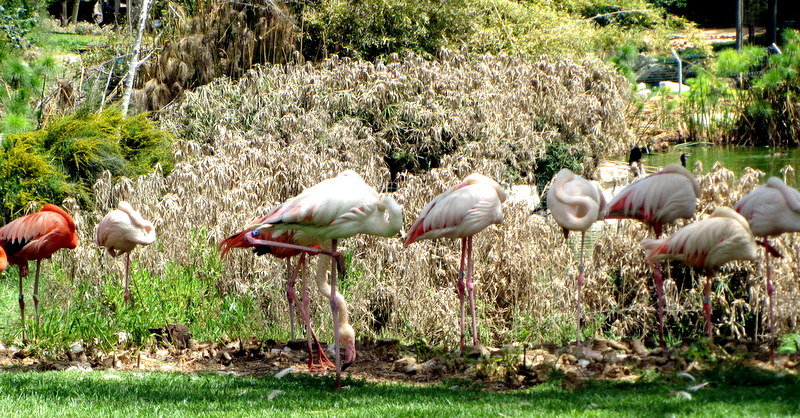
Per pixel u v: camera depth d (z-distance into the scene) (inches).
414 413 270.7
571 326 475.2
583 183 408.2
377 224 338.3
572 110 808.3
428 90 749.9
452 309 493.7
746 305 454.0
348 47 1007.0
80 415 272.1
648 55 1726.1
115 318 434.9
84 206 650.8
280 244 316.2
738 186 485.1
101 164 660.1
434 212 401.4
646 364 353.4
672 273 482.6
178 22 957.8
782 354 349.4
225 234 514.3
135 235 437.7
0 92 797.2
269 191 579.2
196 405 293.7
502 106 761.0
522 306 497.4
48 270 543.2
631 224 490.0
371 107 743.1
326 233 332.2
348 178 346.0
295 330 488.7
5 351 414.0
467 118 730.8
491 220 404.8
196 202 544.7
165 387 333.1
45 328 429.4
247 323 479.5
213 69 926.4
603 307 487.8
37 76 864.9
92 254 527.8
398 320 500.1
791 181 848.9
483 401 296.8
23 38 1117.7
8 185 615.8
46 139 660.1
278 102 766.5
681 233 362.0
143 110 903.1
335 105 748.6
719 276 459.8
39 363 394.0
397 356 406.3
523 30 1170.6
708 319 375.6
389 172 682.8
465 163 636.1
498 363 363.6
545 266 502.0
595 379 333.1
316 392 324.5
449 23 1059.9
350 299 489.1
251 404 297.0
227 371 385.1
